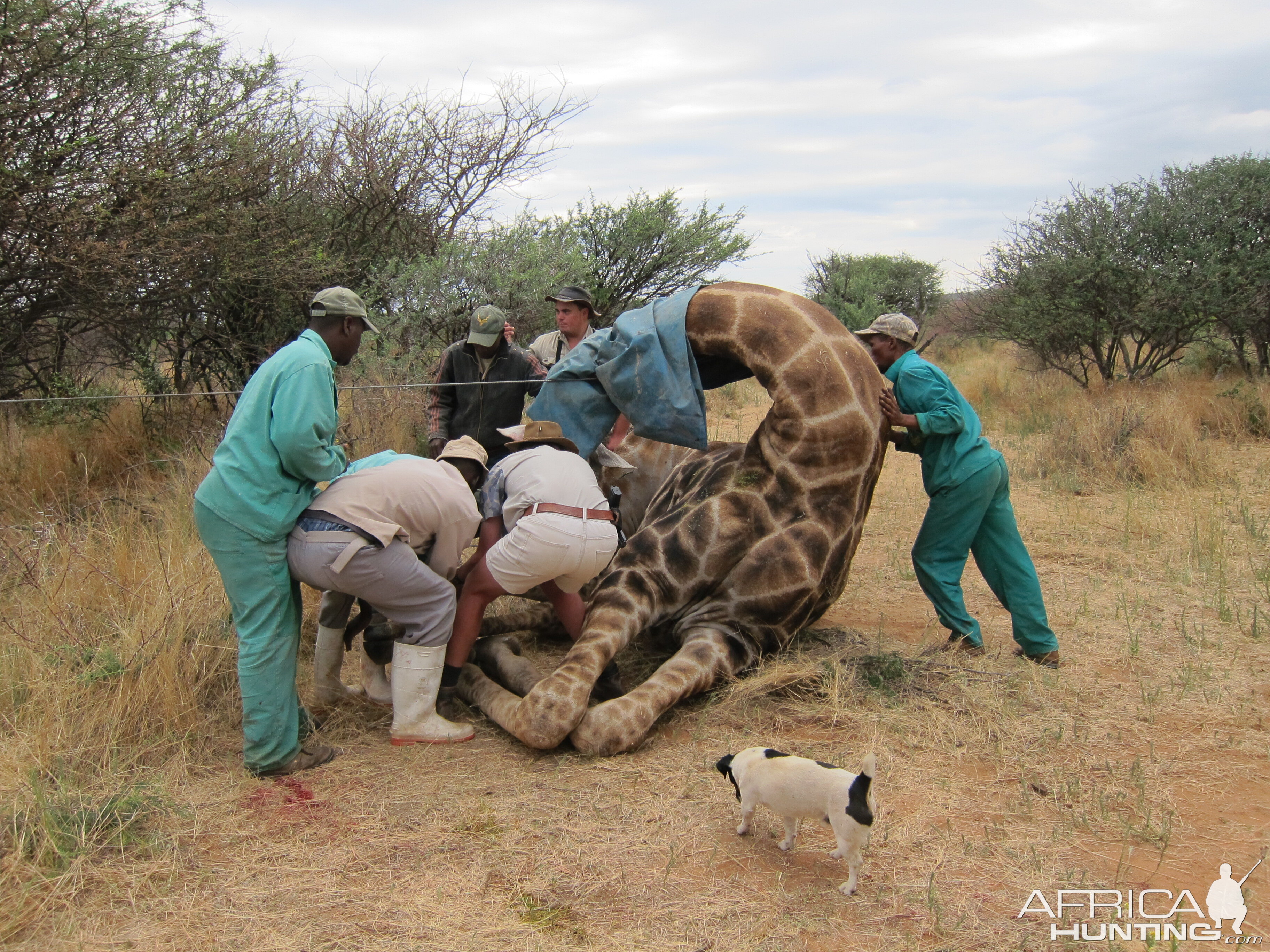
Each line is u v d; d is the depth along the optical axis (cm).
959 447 517
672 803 375
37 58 722
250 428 378
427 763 407
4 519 674
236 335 998
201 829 350
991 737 434
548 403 518
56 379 885
